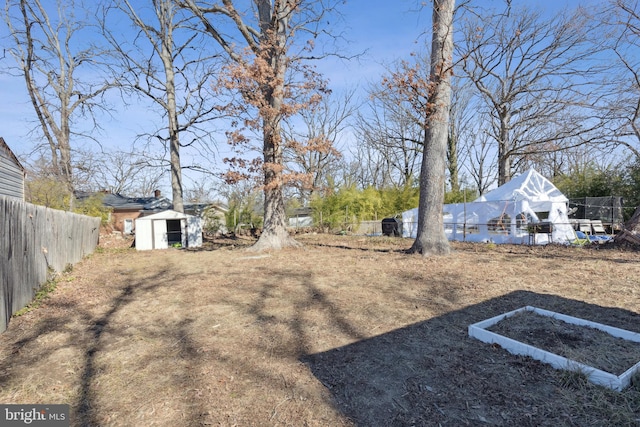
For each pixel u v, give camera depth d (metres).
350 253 10.09
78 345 3.50
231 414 2.27
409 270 7.01
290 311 4.50
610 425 2.04
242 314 4.44
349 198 21.34
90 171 20.48
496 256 8.73
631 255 8.51
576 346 3.00
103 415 2.29
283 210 11.85
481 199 15.13
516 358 2.92
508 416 2.16
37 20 17.20
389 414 2.23
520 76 18.47
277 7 9.98
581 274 6.20
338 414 2.25
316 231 21.70
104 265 9.46
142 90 17.80
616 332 3.24
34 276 5.46
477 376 2.66
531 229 13.39
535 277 6.04
